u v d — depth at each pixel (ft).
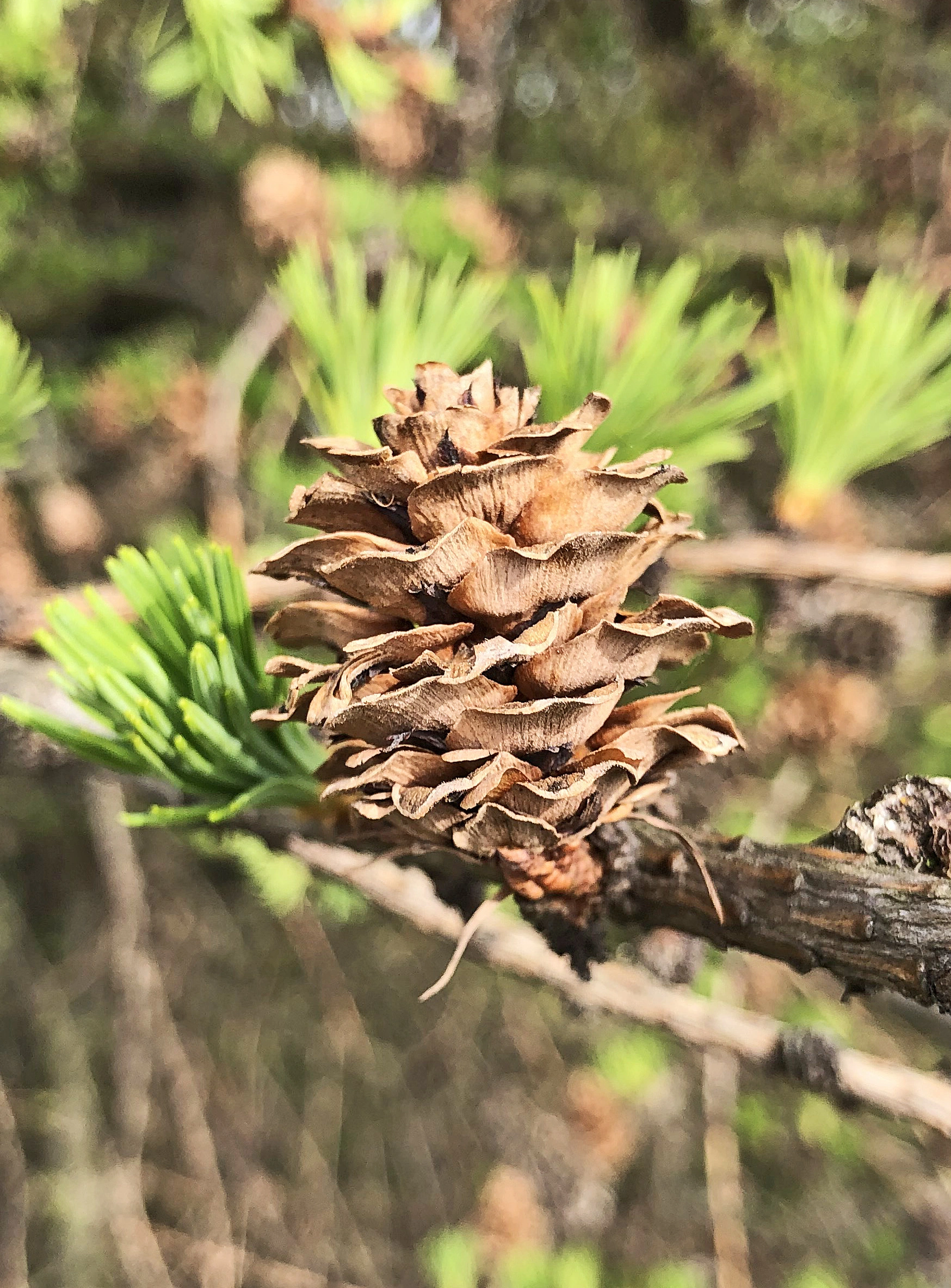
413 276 0.45
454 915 0.28
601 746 0.17
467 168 0.69
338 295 0.29
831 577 0.30
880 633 0.45
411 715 0.15
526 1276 0.57
